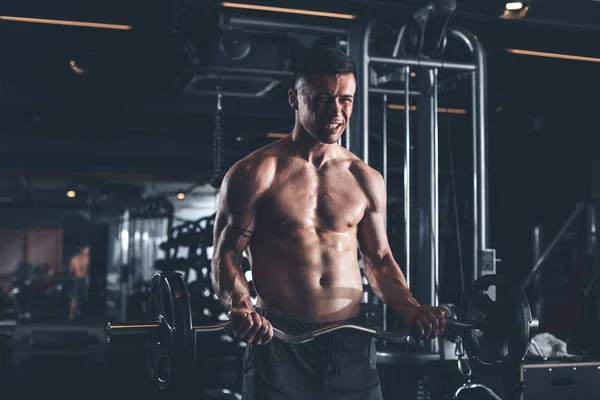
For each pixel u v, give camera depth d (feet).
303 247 7.23
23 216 65.82
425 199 14.16
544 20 15.90
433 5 12.54
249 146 31.68
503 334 7.46
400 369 13.24
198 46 18.83
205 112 26.94
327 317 7.20
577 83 23.85
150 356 6.98
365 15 12.88
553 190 27.76
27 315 47.03
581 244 22.34
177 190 55.47
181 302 6.21
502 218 29.50
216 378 23.36
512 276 29.12
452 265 25.35
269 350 7.07
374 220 7.67
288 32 14.96
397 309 7.32
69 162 31.78
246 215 7.21
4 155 30.09
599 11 16.21
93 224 50.44
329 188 7.39
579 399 12.09
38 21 17.76
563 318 20.92
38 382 23.43
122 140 30.81
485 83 13.25
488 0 14.96
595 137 25.03
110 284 58.54
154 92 23.12
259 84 21.42
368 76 12.53
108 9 17.84
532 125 27.63
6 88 25.75
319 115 6.79
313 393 7.07
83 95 25.73
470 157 13.53
